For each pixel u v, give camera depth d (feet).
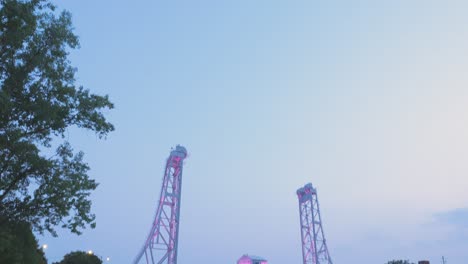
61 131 101.55
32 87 93.71
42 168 97.55
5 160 94.32
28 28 91.09
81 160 106.93
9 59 91.86
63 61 102.01
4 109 86.28
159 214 527.40
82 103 101.86
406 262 581.53
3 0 88.84
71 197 101.71
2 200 99.19
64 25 100.73
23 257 107.04
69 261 322.34
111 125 106.83
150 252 507.30
